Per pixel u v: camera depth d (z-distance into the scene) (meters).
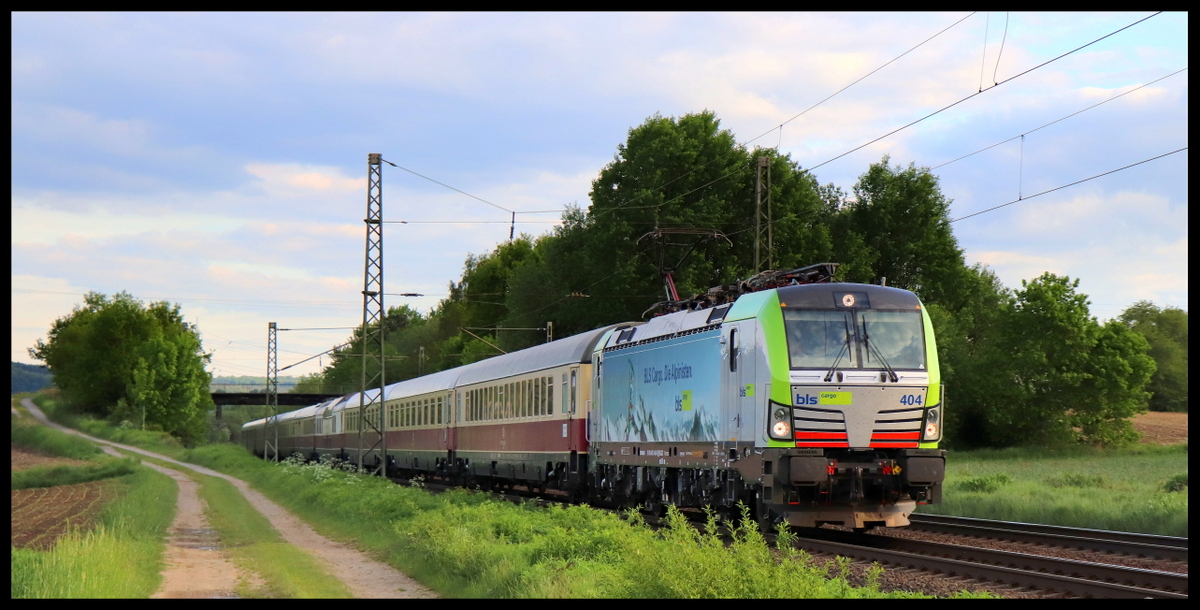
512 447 31.56
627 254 52.78
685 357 20.69
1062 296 51.91
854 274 59.03
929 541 17.50
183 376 103.44
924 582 13.17
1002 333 53.19
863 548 15.96
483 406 34.91
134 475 50.34
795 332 17.56
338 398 60.19
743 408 18.19
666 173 54.62
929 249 64.19
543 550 15.00
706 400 19.64
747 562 10.50
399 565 17.09
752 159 55.97
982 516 23.11
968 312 63.53
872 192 65.38
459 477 38.31
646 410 22.52
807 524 17.42
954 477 31.84
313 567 17.11
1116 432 51.38
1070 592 12.03
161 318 123.19
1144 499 22.56
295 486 36.88
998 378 52.09
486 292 91.19
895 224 64.38
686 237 52.19
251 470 55.19
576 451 26.55
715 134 56.03
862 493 17.19
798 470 16.84
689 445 20.31
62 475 51.16
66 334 121.19
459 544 15.56
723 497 19.45
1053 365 51.59
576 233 56.47
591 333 27.22
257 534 23.45
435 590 14.54
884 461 17.34
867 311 17.88
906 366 17.70
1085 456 47.38
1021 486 27.72
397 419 46.78
